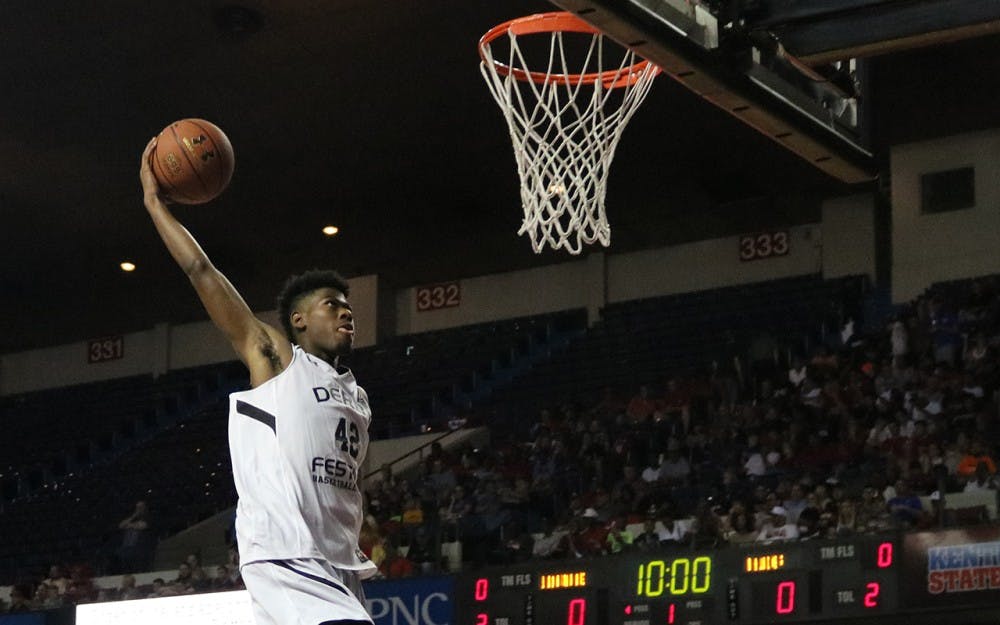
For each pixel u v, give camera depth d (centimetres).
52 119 1922
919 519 1327
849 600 1258
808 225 2273
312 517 404
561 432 1975
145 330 2853
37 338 2917
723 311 2248
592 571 1365
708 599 1309
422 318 2617
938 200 2073
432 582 1445
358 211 2280
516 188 2170
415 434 2259
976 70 1817
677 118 1911
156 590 1761
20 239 2375
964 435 1480
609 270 2444
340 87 1861
